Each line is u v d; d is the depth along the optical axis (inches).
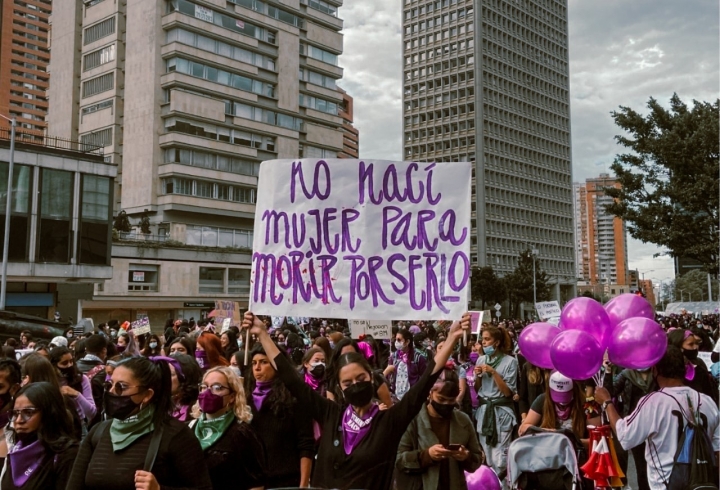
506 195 4633.4
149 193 2465.6
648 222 828.0
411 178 219.6
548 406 229.9
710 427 189.0
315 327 1029.8
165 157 2517.2
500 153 4626.0
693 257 846.5
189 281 2331.4
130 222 2527.1
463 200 215.9
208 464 174.9
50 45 2923.2
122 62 2640.3
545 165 5024.6
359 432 167.2
